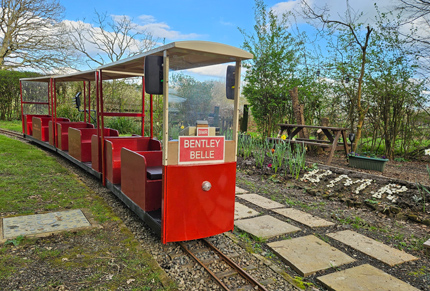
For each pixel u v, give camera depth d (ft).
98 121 19.11
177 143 10.88
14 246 10.97
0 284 8.80
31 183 19.03
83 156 22.30
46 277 9.27
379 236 13.65
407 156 30.32
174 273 9.99
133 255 10.85
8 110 59.52
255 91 35.65
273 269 10.52
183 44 10.25
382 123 30.68
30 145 33.47
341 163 26.91
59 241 11.62
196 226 11.50
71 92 51.62
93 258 10.52
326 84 32.89
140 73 20.65
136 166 13.37
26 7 59.21
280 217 15.66
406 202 16.70
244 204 17.60
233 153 12.20
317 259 11.25
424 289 9.70
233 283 9.60
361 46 28.12
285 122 34.04
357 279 10.02
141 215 13.00
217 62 11.99
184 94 11.09
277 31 34.65
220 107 11.91
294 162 23.79
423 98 28.19
